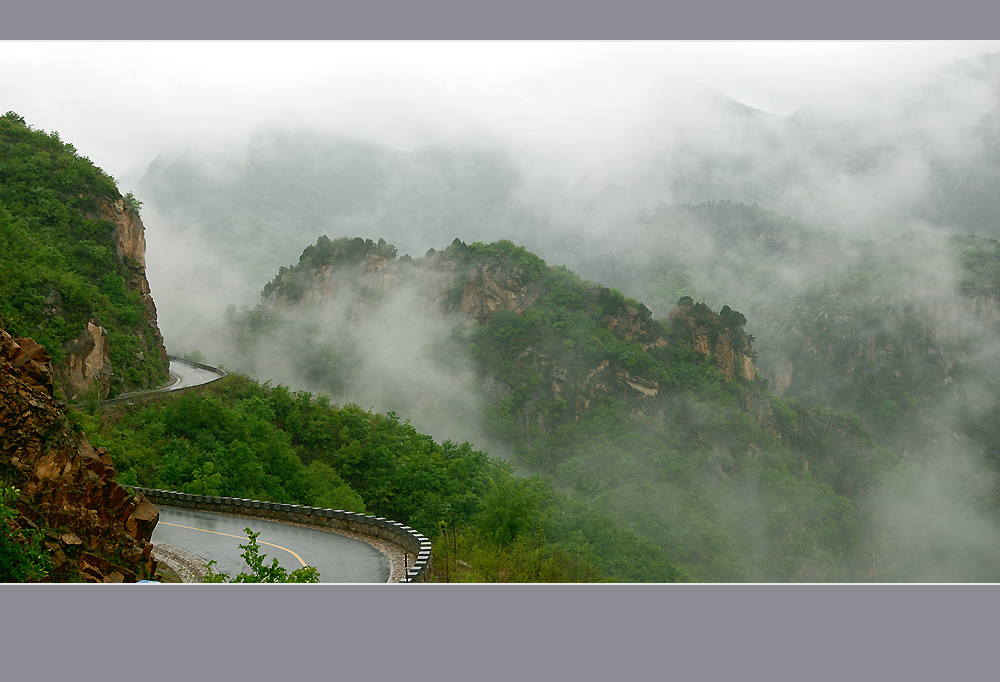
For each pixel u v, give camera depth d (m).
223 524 43.75
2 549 22.53
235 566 33.41
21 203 102.31
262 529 42.34
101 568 25.59
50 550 24.14
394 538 39.22
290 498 69.31
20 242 86.19
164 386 99.19
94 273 99.62
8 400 25.94
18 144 112.19
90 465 27.58
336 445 94.44
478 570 36.47
